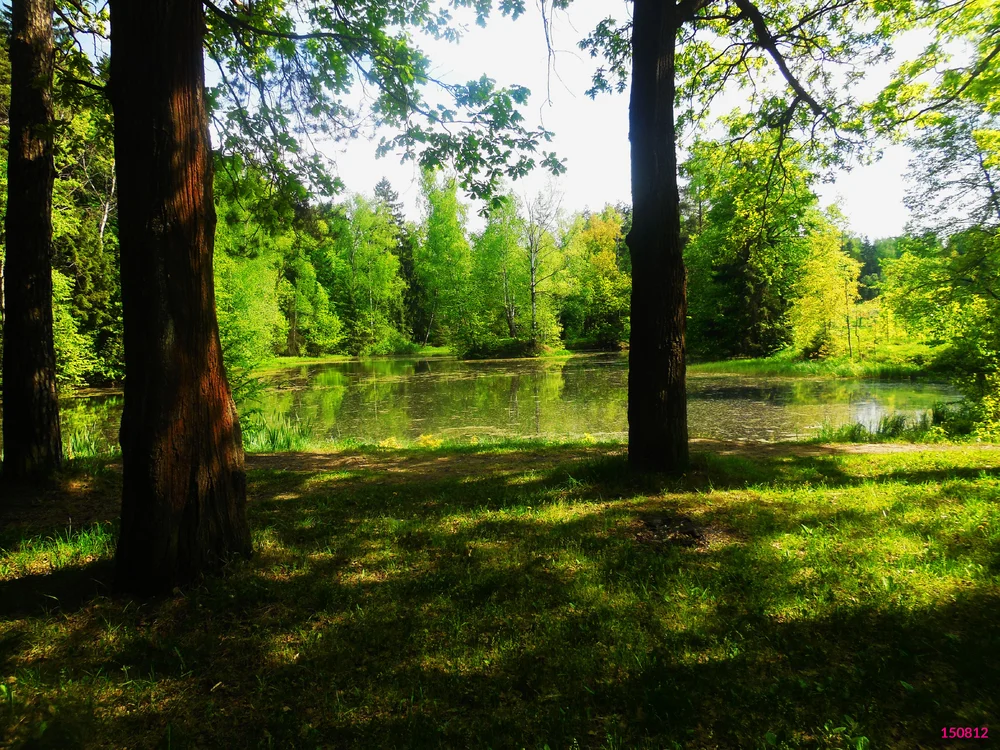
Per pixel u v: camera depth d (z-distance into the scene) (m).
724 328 34.62
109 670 2.83
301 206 7.79
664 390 6.15
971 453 7.84
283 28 6.81
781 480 6.19
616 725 2.29
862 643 2.80
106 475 6.83
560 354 45.66
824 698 2.39
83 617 3.30
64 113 10.53
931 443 10.12
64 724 2.37
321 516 5.37
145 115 3.31
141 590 3.51
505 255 45.31
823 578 3.54
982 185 12.62
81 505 5.90
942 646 2.71
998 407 11.42
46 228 6.23
